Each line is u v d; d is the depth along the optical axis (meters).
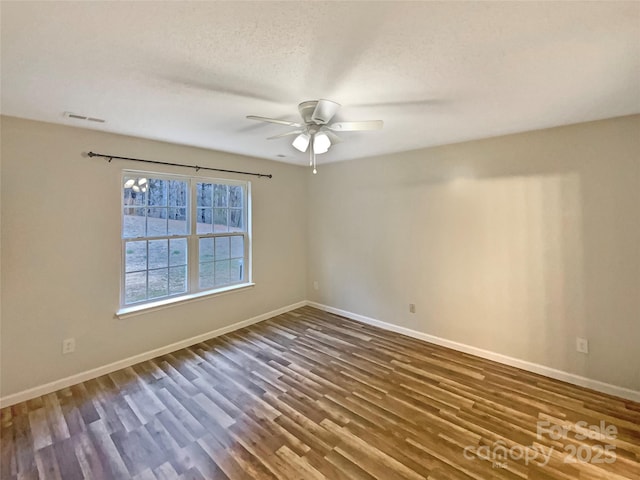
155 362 3.09
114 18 1.23
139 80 1.78
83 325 2.73
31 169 2.45
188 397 2.50
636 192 2.37
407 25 1.28
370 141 3.20
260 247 4.23
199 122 2.55
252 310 4.16
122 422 2.19
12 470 1.79
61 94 1.97
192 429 2.12
